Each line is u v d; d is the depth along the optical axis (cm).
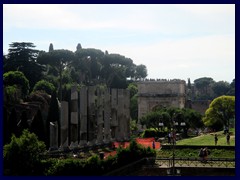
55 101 11219
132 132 17962
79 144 11275
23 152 7506
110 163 7812
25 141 7612
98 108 12344
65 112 10375
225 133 14075
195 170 7894
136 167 8056
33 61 19175
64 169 7406
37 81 19075
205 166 8019
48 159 7769
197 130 17938
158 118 15762
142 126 19275
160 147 10562
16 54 18862
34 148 7631
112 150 11231
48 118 10988
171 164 8244
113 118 13512
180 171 7869
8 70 18462
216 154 9519
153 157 8450
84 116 11388
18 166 7462
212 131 17612
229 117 17362
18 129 9944
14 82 16475
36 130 10125
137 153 8200
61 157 8756
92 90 12044
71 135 10838
